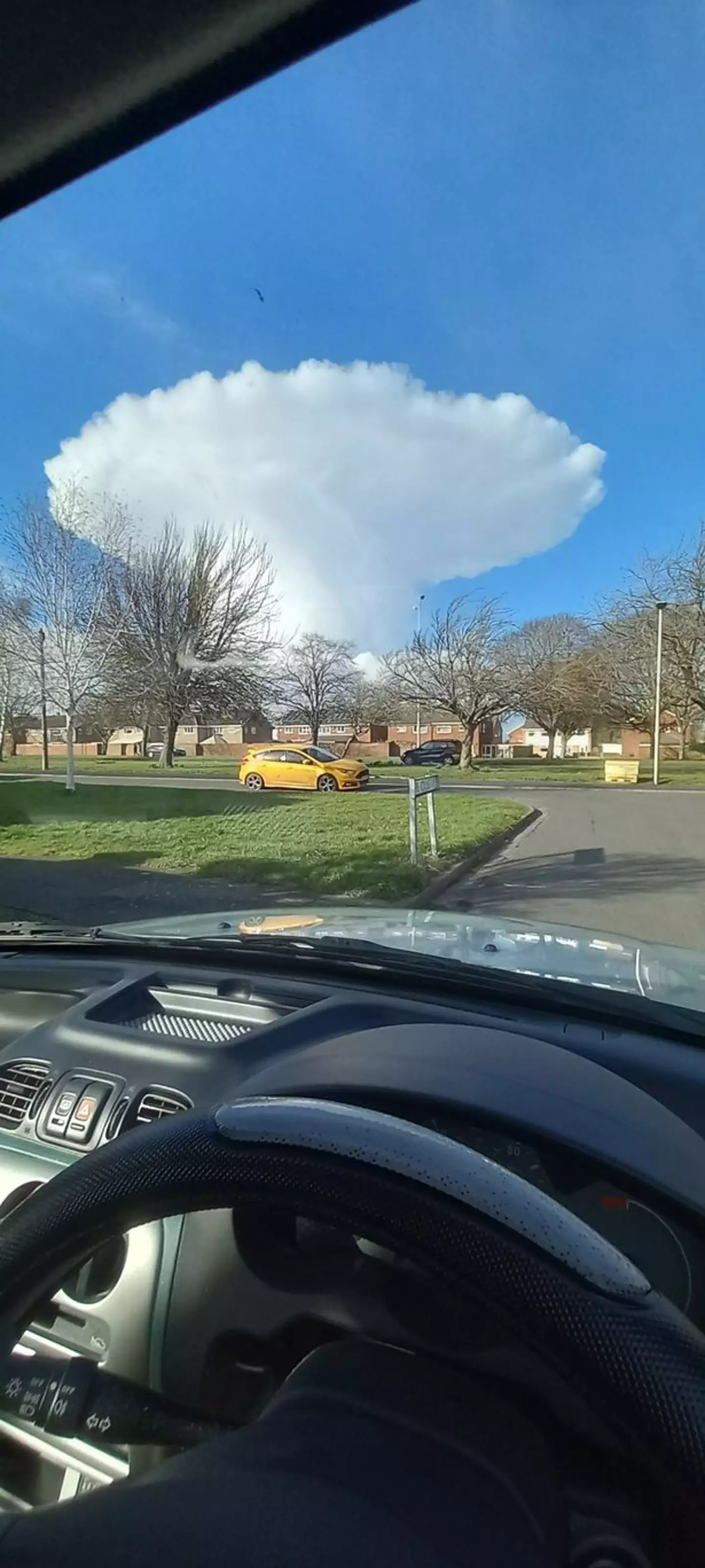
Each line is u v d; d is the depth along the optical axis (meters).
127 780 31.91
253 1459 1.00
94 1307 1.70
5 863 12.22
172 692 37.47
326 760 27.56
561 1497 1.07
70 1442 1.64
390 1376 1.20
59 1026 2.54
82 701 26.50
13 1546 0.88
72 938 3.58
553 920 8.84
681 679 37.91
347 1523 0.90
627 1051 2.34
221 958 3.24
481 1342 1.23
